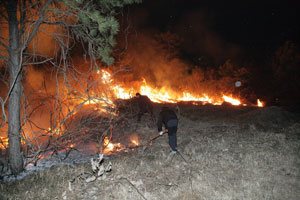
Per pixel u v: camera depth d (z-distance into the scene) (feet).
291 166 19.43
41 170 19.36
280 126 32.22
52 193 15.89
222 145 24.67
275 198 15.30
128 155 22.91
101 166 17.61
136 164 20.44
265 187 16.51
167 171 18.99
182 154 22.49
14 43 18.84
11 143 19.01
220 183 17.02
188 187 16.58
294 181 17.20
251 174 18.20
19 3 19.02
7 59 18.83
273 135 27.12
